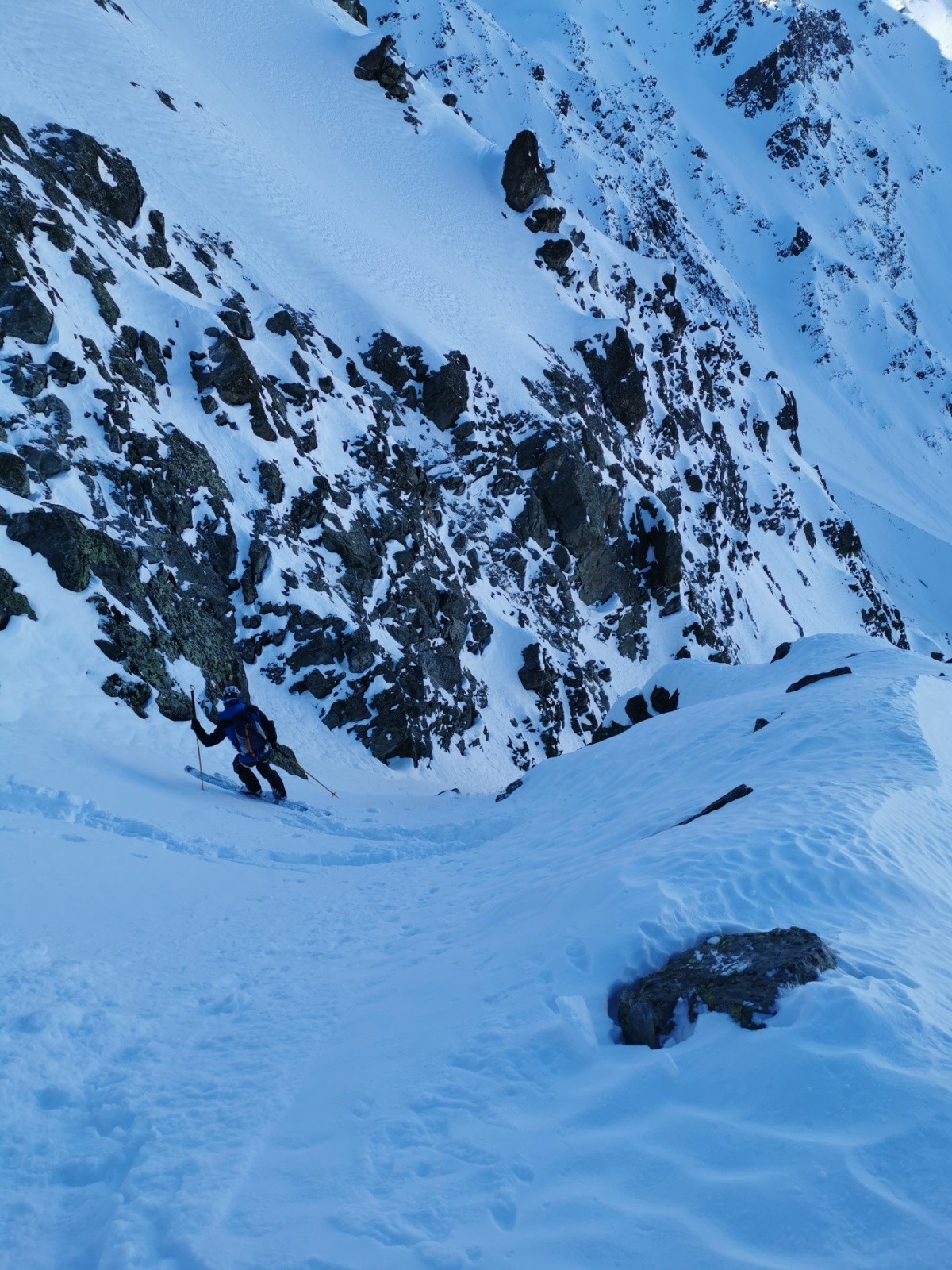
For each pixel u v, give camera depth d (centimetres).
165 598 1877
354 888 925
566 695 3425
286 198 3744
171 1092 458
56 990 559
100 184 2641
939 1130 317
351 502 2755
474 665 3083
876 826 663
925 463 17275
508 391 3847
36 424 1841
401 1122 397
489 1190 341
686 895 535
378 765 2305
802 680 1611
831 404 17738
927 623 11288
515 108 17212
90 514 1811
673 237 16950
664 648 4331
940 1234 277
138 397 2167
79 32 3450
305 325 3206
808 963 431
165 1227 341
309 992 598
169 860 899
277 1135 409
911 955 471
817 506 8450
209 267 2978
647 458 5094
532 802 1492
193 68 4256
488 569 3428
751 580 6041
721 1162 328
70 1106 450
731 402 7925
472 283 4472
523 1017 466
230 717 1344
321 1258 317
